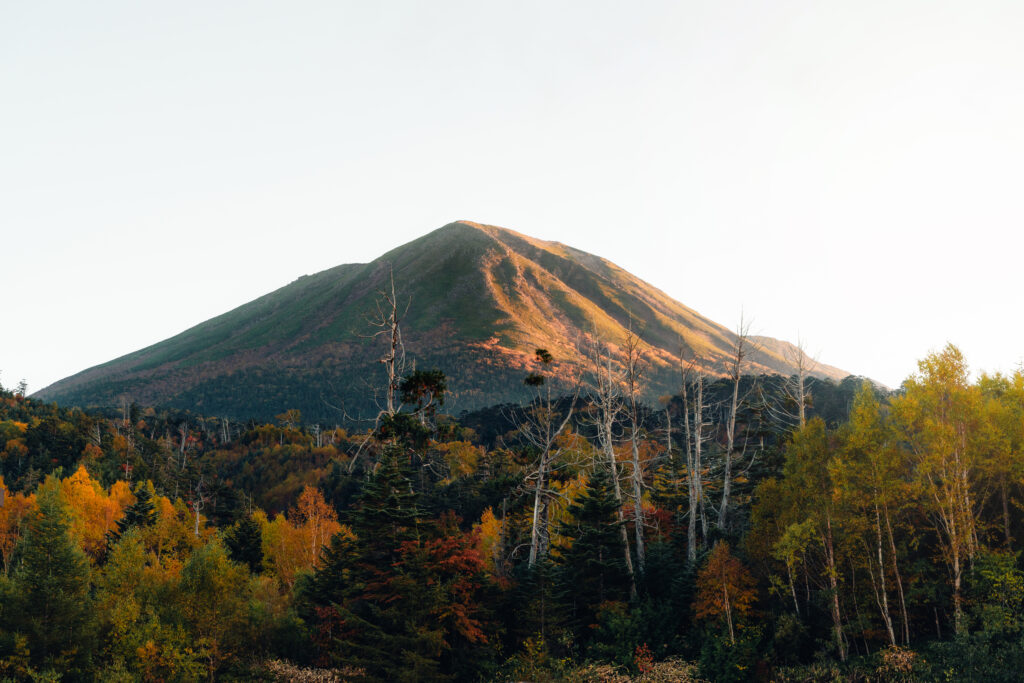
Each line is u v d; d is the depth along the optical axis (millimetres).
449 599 38344
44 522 43188
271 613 46750
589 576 42438
